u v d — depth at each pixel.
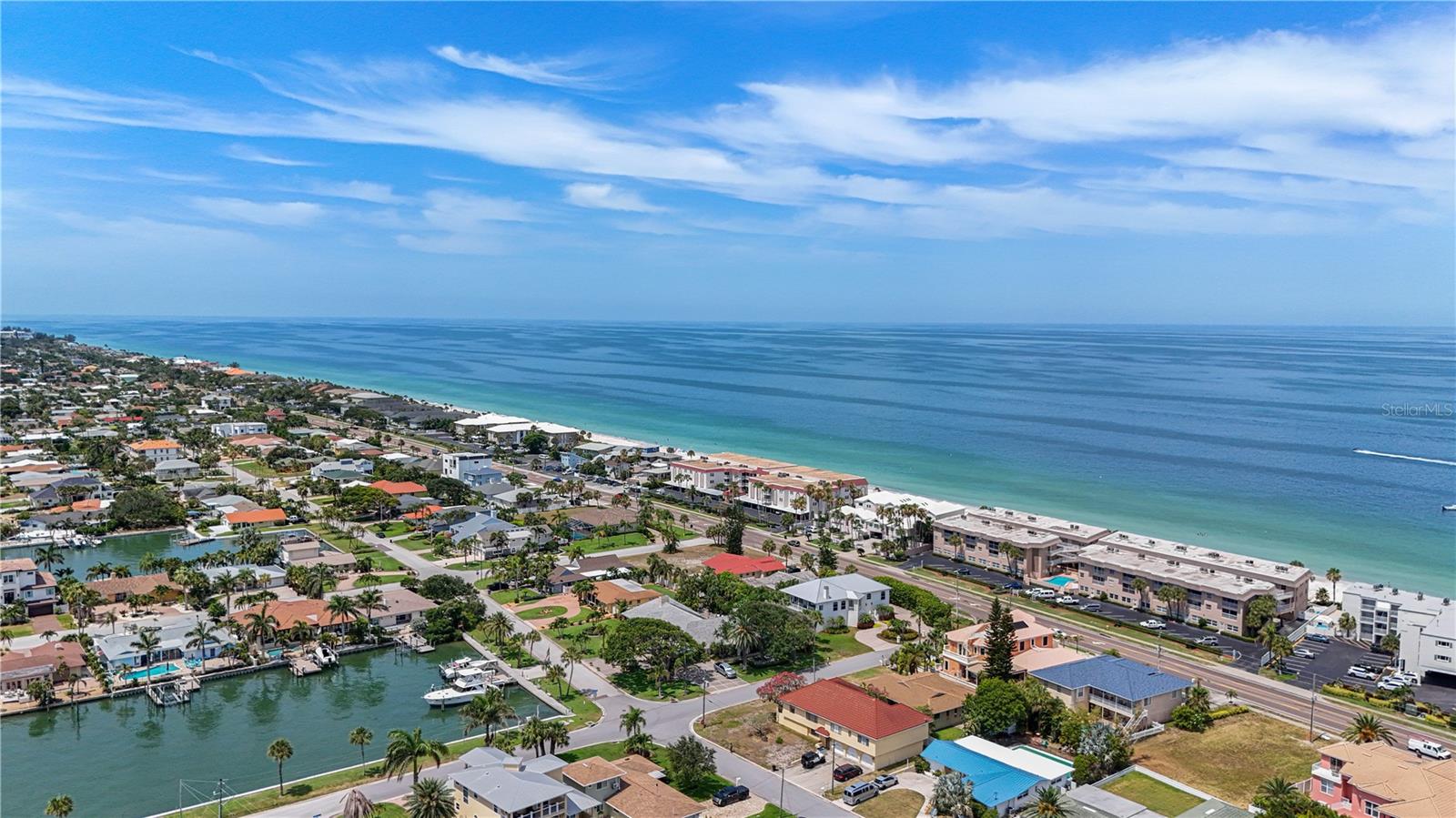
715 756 117.94
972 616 180.50
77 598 165.62
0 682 135.62
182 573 179.50
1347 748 106.81
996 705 124.00
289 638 157.12
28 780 112.00
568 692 138.50
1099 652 162.00
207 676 144.75
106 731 127.50
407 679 148.00
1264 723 131.50
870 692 130.62
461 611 169.38
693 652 144.50
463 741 122.69
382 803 104.50
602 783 102.81
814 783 111.12
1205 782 112.50
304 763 117.06
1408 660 151.12
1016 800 104.94
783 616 156.62
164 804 105.44
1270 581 181.00
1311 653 163.88
